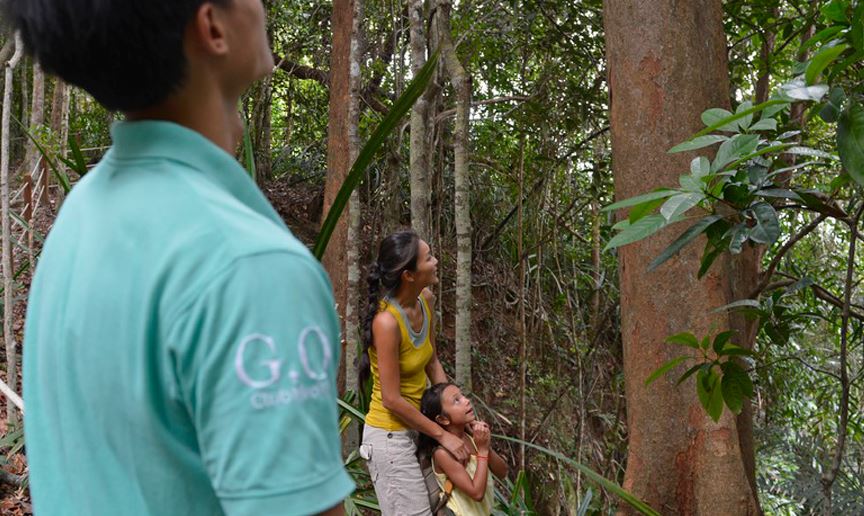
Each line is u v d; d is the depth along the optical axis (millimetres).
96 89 779
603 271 8336
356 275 4578
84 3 731
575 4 6270
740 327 3391
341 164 6457
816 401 7262
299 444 670
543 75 6527
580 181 8023
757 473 6324
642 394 3379
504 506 3701
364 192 8617
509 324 8617
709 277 3293
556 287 8773
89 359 729
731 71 5633
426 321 3223
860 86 1783
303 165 10031
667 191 1651
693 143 1706
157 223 721
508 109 7457
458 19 6449
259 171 9773
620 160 3449
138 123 782
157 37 751
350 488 713
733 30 5820
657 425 3332
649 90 3363
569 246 8961
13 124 10414
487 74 7160
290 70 9430
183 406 704
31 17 753
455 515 3090
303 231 9055
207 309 672
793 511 6168
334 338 748
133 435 713
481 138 7824
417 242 3113
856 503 5402
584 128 6930
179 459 713
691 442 3285
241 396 664
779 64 5223
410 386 3195
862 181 1478
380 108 7957
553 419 7570
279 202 9414
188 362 681
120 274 720
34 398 835
